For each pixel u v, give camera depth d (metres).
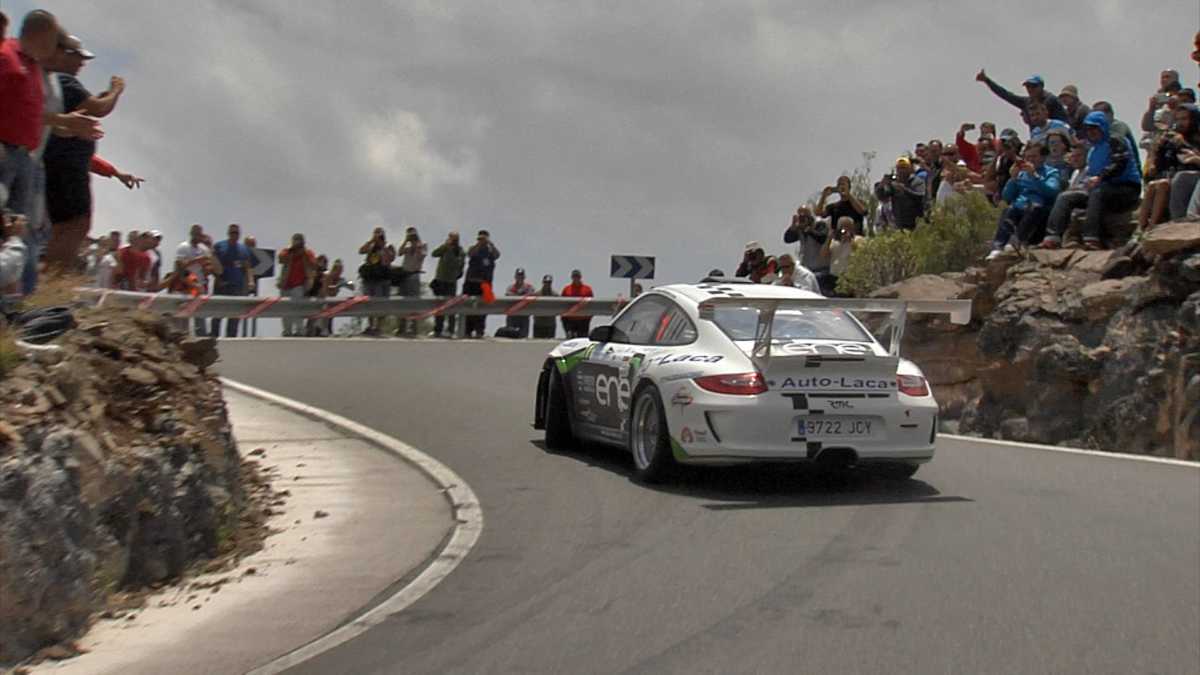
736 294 10.49
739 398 9.34
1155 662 5.73
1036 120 18.14
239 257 24.67
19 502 5.96
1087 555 7.70
